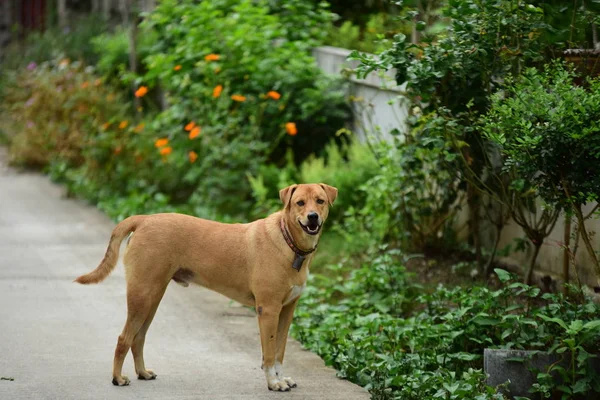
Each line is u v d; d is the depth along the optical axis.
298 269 6.37
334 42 14.97
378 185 10.22
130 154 14.11
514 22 7.44
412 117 9.32
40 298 8.92
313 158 12.58
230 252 6.46
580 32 7.84
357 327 8.03
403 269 8.65
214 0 13.84
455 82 8.22
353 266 10.20
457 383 6.05
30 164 17.25
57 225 12.61
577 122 6.01
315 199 6.29
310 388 6.54
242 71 13.23
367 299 8.67
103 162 14.31
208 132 12.84
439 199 9.93
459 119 7.88
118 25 21.70
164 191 13.80
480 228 9.99
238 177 12.44
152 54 15.76
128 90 17.52
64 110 15.97
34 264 10.38
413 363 6.73
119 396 6.15
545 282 8.67
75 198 14.59
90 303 8.81
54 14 25.47
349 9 16.69
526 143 6.14
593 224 7.98
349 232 10.88
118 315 8.41
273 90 13.22
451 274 9.50
